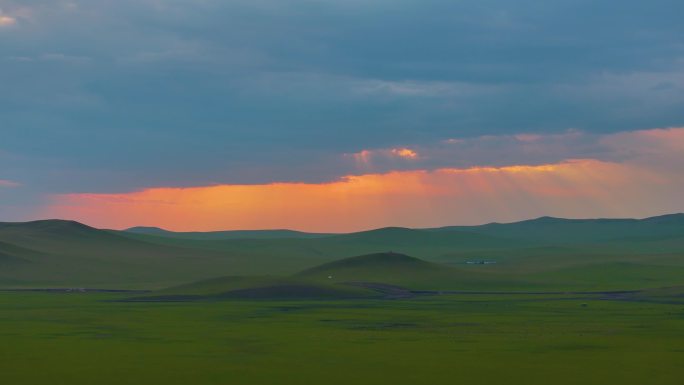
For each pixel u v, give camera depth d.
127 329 86.56
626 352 64.44
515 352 64.62
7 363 58.59
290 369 55.47
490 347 68.19
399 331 84.06
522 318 101.69
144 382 50.28
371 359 60.50
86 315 107.62
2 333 82.06
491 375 52.78
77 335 79.81
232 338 76.69
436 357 61.66
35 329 86.62
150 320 99.25
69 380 51.03
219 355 63.28
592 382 49.97
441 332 82.56
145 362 59.06
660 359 60.19
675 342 71.69
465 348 67.56
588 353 63.88
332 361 59.56
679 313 108.69
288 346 69.50
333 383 50.00
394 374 53.22
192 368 56.03
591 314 108.12
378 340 74.50
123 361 59.62
